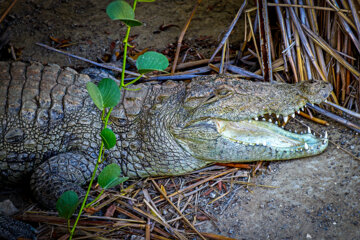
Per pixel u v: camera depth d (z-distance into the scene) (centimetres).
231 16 713
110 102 327
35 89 480
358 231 358
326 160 443
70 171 437
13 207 418
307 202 401
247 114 434
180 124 438
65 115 468
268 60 517
